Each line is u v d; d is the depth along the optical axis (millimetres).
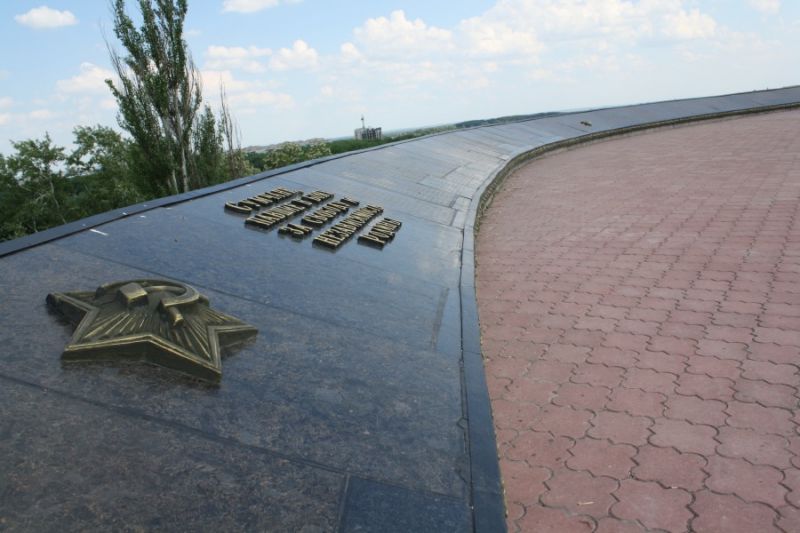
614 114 22953
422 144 12398
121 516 1720
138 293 2623
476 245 7473
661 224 7465
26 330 2467
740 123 21125
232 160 14172
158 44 11062
